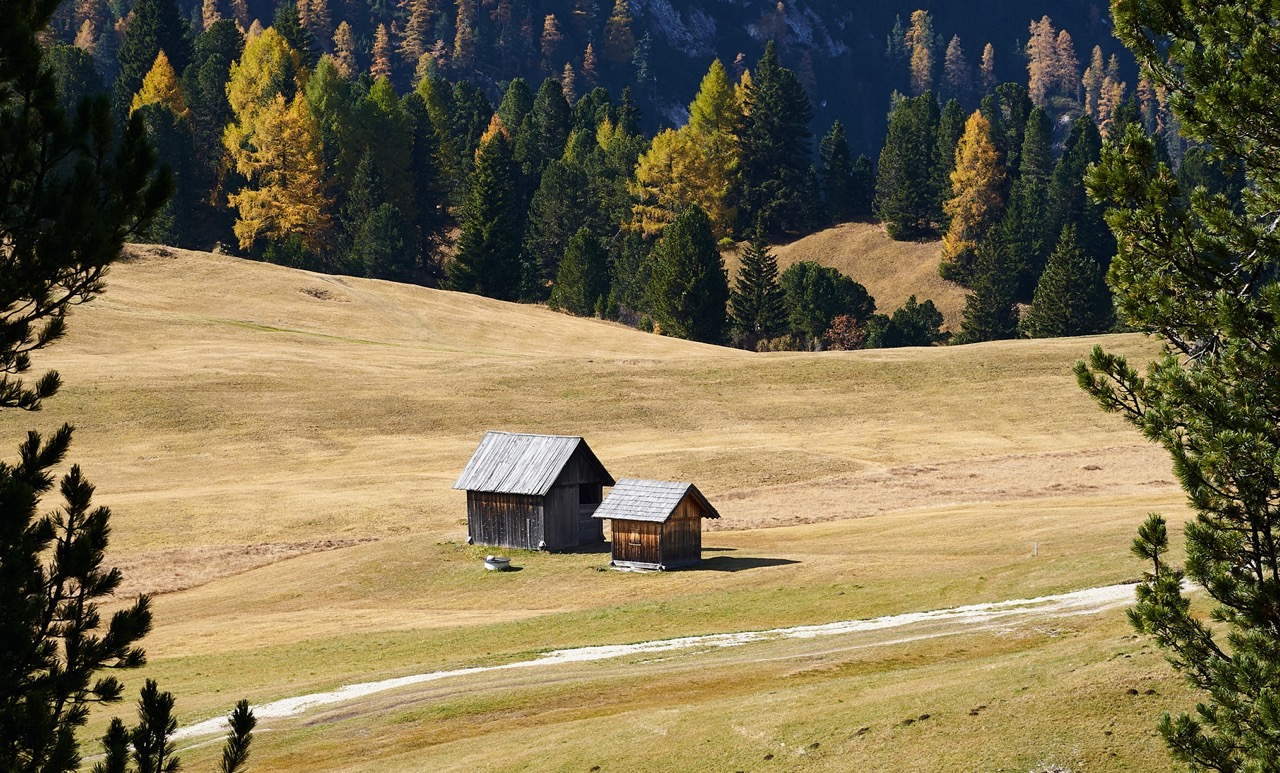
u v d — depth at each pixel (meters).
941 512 85.31
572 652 51.44
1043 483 96.44
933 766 31.80
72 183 22.97
